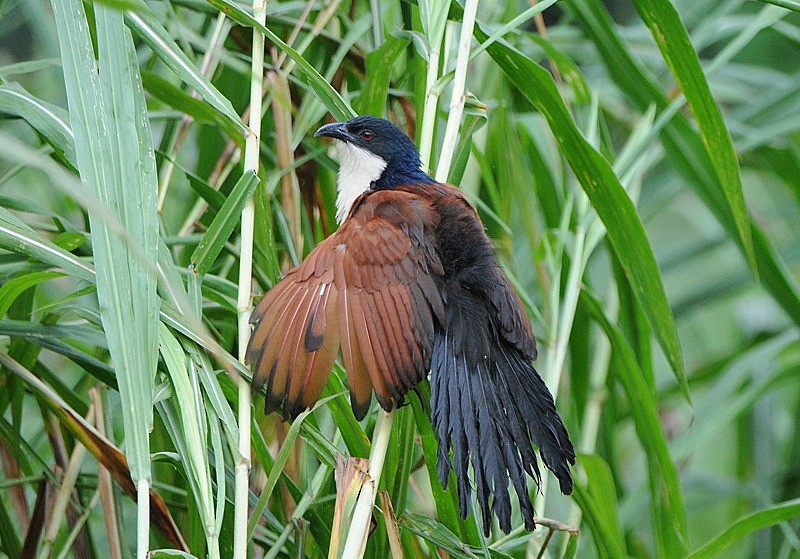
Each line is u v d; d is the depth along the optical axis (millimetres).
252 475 6375
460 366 5273
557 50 7461
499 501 5012
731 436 11047
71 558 7742
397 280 5016
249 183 5129
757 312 10398
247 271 5234
